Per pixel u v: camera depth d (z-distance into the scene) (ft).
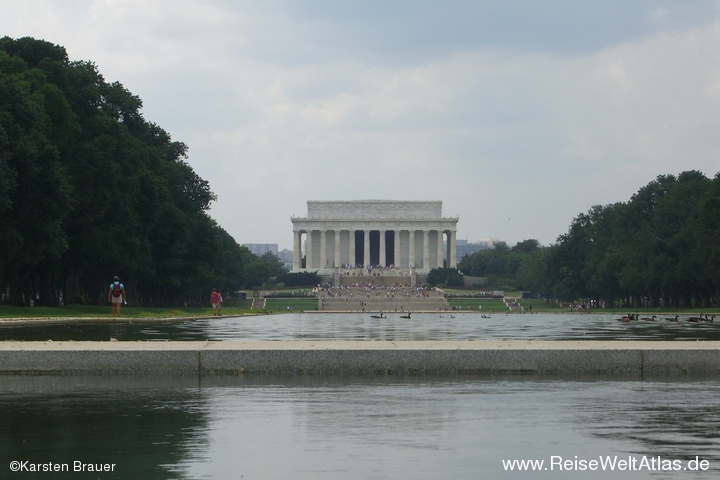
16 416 75.00
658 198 535.60
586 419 73.36
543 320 374.43
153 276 403.13
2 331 183.42
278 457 59.98
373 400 83.30
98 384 94.38
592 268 578.25
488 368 102.83
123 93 390.21
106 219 330.95
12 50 335.26
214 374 101.45
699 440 64.95
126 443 64.39
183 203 449.48
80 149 314.35
